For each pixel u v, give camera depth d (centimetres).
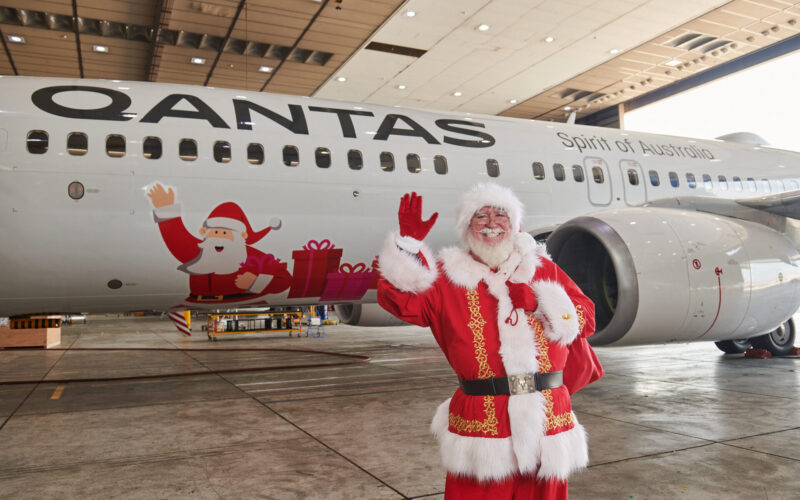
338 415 570
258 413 585
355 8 1611
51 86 673
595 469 394
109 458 433
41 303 662
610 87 2344
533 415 203
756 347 996
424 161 805
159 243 660
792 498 341
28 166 620
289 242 717
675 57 2045
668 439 468
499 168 853
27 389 765
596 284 750
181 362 1088
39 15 1672
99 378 862
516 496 213
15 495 355
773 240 749
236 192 691
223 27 1706
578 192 906
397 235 221
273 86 2222
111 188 643
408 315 219
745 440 464
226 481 377
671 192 987
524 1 1641
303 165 730
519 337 210
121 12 1622
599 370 243
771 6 1688
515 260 220
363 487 364
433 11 1688
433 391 701
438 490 358
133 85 711
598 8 1689
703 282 674
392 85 2258
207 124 704
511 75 2180
